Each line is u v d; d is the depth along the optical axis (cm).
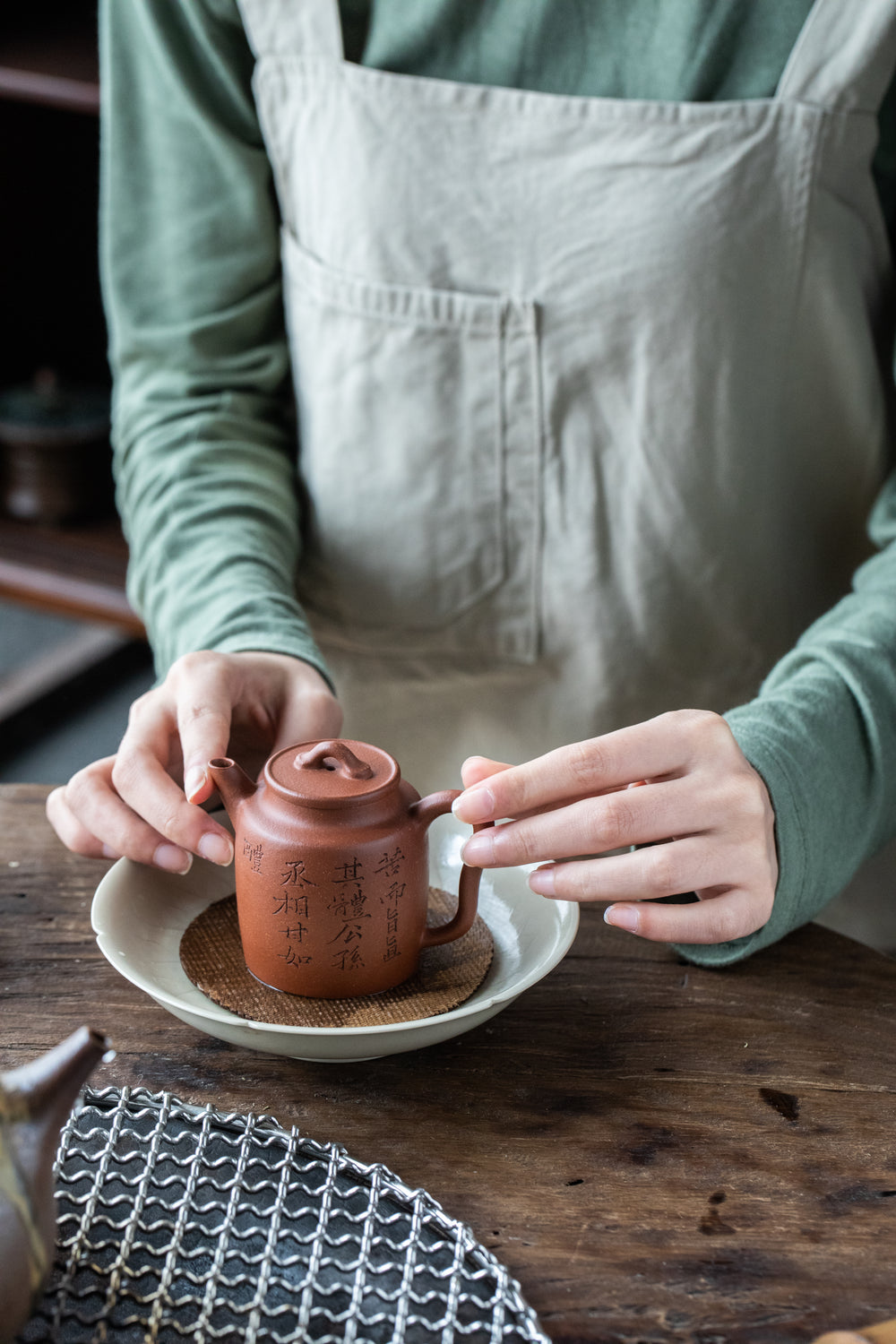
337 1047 62
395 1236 57
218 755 75
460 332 104
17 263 240
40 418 225
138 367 118
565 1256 57
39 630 291
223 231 114
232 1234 56
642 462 105
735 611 112
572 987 77
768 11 93
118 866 77
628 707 116
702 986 77
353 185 103
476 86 99
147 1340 50
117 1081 67
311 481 116
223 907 79
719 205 96
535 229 100
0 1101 46
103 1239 55
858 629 86
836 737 80
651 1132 65
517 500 109
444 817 85
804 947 82
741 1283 55
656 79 96
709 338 100
